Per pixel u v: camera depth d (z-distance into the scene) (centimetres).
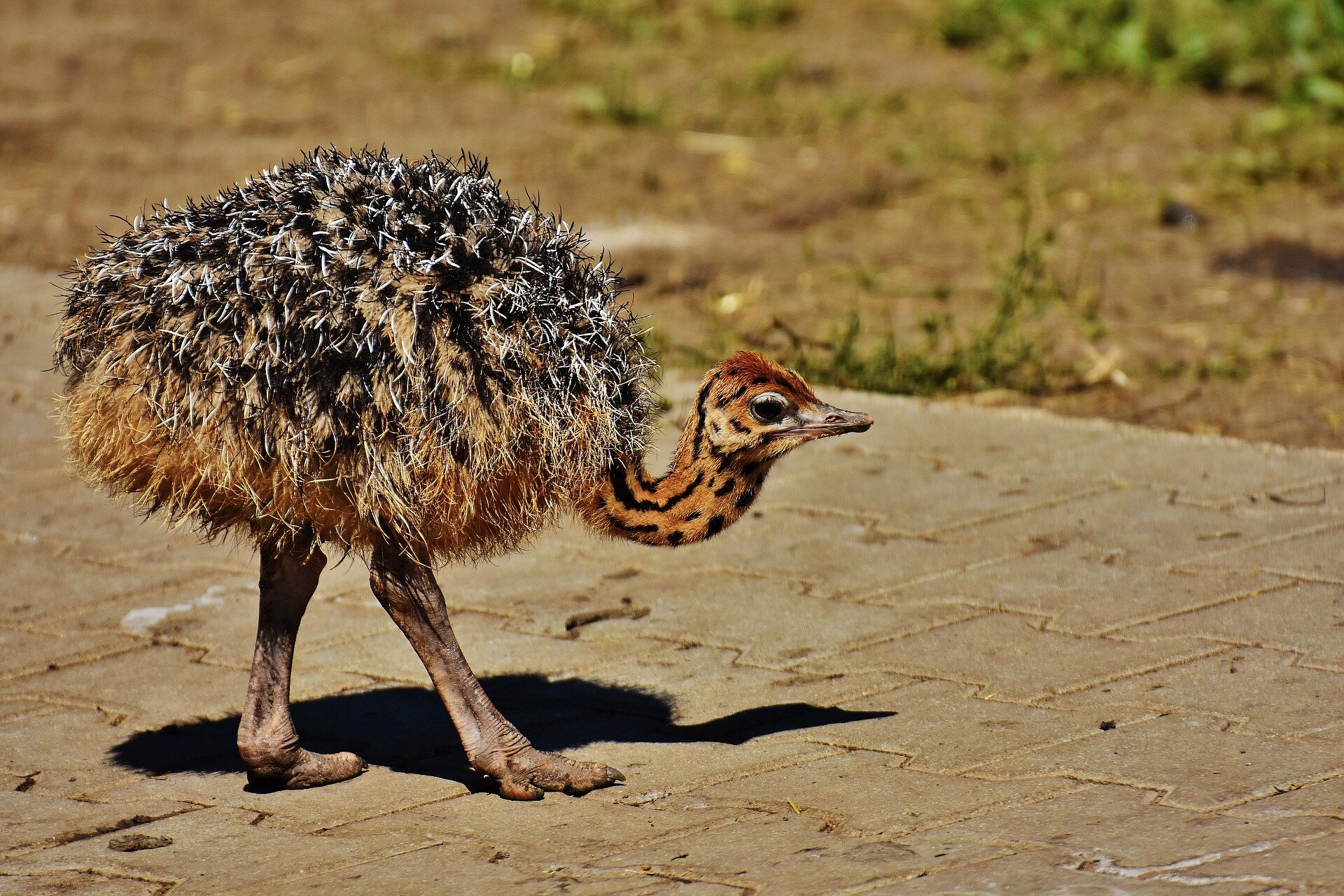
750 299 3822
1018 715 1905
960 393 3256
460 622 2319
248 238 1661
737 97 5722
